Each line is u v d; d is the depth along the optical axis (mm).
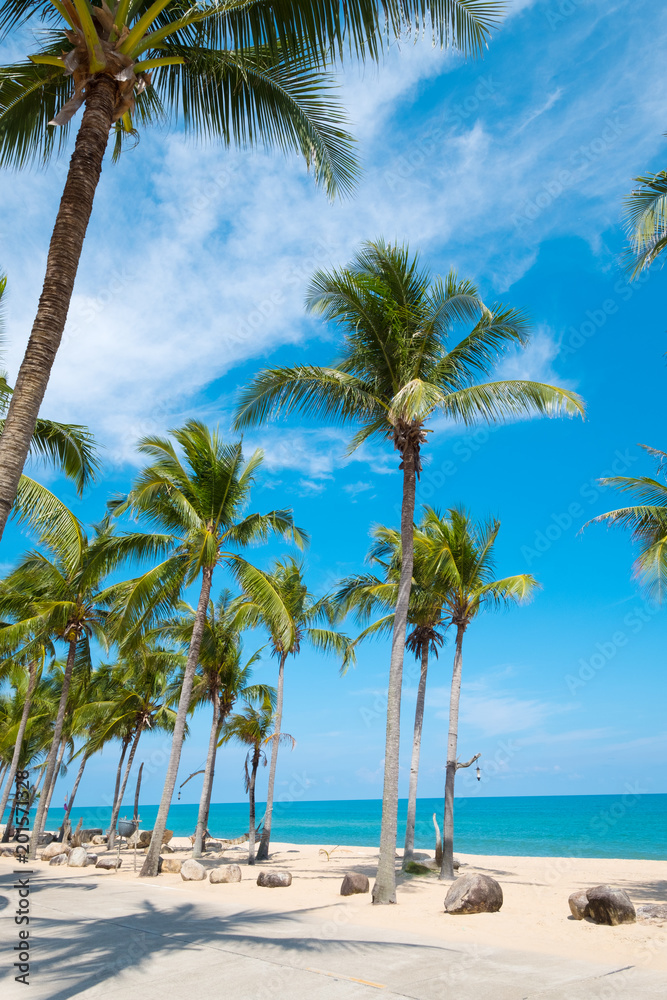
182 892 13070
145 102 8305
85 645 26188
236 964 6555
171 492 18391
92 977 6035
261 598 18000
